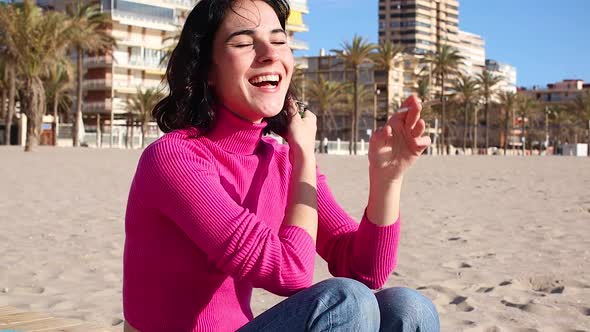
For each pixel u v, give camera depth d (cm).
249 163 193
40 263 557
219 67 189
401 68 10219
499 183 1599
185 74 190
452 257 609
